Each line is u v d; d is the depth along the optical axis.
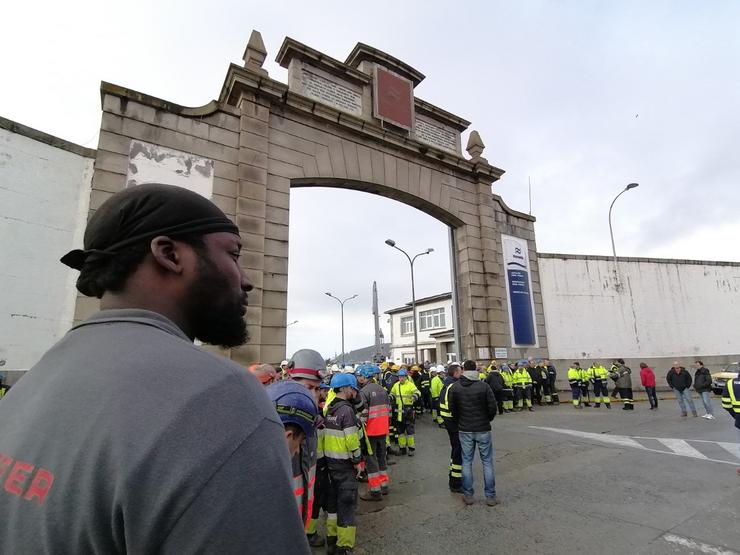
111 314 0.83
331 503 4.41
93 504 0.58
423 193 15.70
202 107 11.17
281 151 12.41
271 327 11.01
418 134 16.61
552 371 17.16
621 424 11.73
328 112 13.28
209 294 0.93
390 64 15.77
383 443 6.56
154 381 0.67
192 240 0.92
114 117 9.91
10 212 8.18
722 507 5.14
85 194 9.38
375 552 4.20
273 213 11.79
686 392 13.37
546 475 6.65
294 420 2.65
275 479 0.65
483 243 16.98
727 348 22.69
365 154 14.28
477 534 4.53
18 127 8.48
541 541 4.30
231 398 0.68
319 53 13.87
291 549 0.63
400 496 5.96
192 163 10.77
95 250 0.87
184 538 0.55
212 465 0.59
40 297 8.35
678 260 22.86
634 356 20.45
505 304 17.17
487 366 15.74
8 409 0.76
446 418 6.14
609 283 20.77
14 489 0.64
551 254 19.81
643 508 5.14
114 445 0.60
